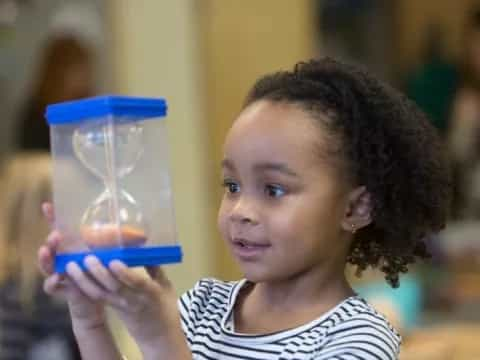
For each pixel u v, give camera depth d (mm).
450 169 2045
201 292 1961
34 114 4785
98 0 5262
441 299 4938
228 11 5438
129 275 1511
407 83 6410
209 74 5398
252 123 1761
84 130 1577
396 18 6859
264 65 5555
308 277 1797
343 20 6531
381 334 1711
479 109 5613
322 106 1794
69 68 4871
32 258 3773
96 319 1669
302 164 1734
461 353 3816
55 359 3744
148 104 1570
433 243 5059
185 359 1593
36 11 5207
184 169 5363
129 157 1556
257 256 1740
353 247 1914
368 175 1810
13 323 3770
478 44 5723
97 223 1556
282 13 5637
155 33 5332
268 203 1736
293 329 1759
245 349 1773
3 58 5207
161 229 1578
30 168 3902
